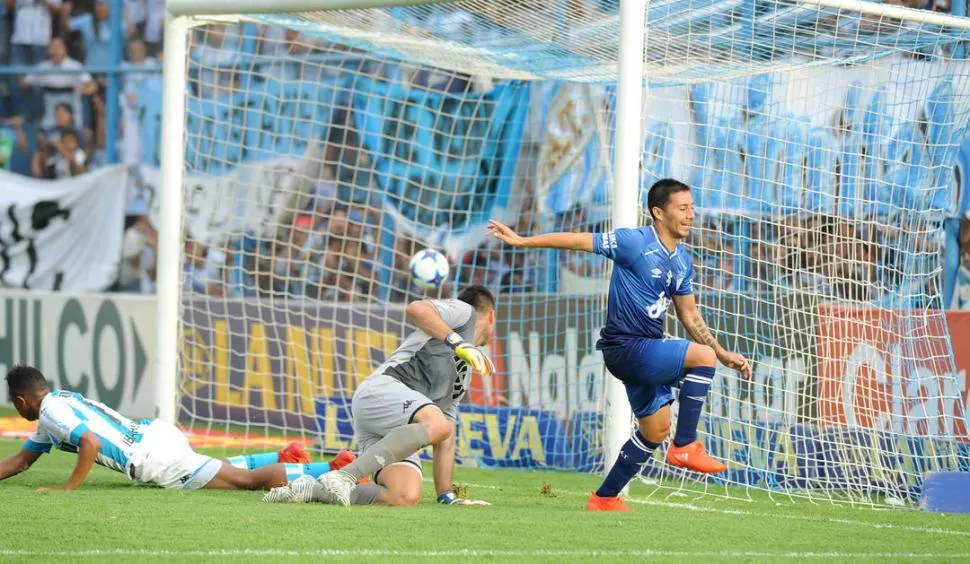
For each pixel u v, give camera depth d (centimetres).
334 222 4816
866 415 3120
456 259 4466
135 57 5353
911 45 3177
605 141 3791
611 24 3166
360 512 2116
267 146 5016
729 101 3444
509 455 3522
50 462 3166
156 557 1617
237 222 4944
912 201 3238
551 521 2083
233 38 5147
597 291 3781
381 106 4825
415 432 2220
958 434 3112
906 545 1947
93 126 5506
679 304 2281
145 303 4403
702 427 3128
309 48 5016
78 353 4600
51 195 5112
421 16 3319
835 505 2697
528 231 4188
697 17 2989
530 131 4172
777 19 3005
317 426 3684
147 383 4381
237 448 3784
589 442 3441
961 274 3653
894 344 3139
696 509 2502
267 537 1798
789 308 3191
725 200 3425
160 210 3469
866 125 3294
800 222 3334
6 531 1830
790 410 3139
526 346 3791
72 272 5088
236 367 4306
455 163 4606
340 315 4191
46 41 5616
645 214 2938
